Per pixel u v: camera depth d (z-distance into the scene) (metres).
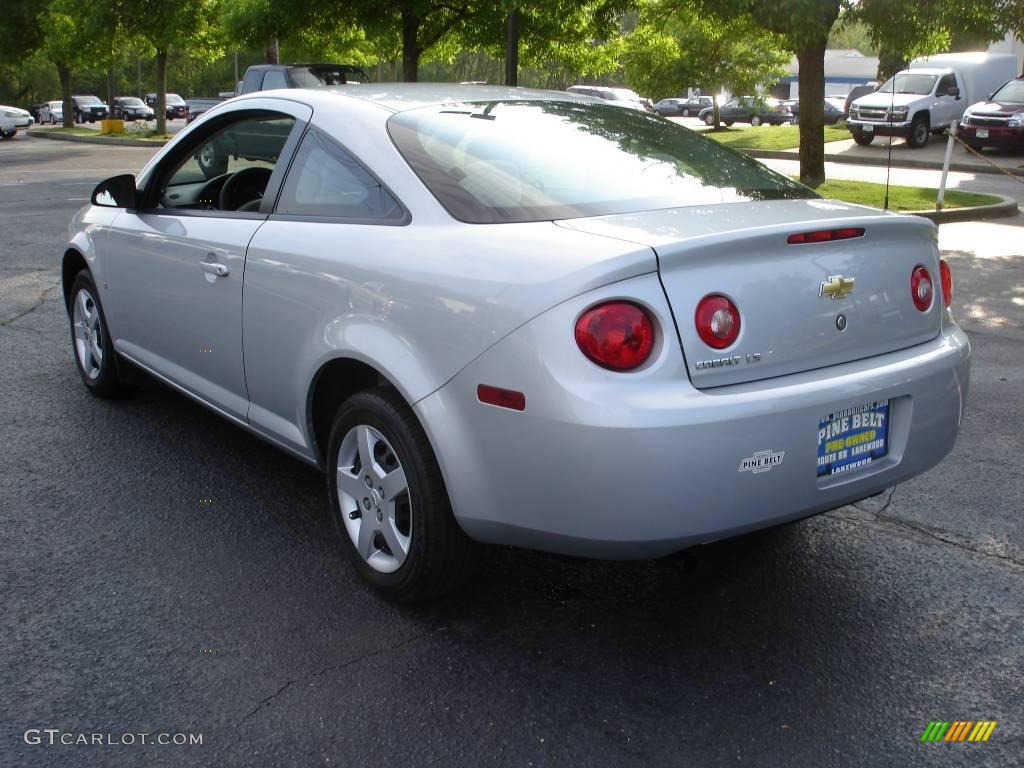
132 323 4.59
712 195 3.22
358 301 3.09
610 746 2.56
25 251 9.81
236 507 3.97
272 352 3.54
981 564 3.60
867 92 36.25
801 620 3.20
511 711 2.70
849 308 2.89
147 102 71.19
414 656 2.95
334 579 3.40
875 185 15.88
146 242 4.29
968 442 4.86
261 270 3.52
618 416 2.48
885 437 2.99
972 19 13.51
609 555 2.66
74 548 3.60
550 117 3.61
